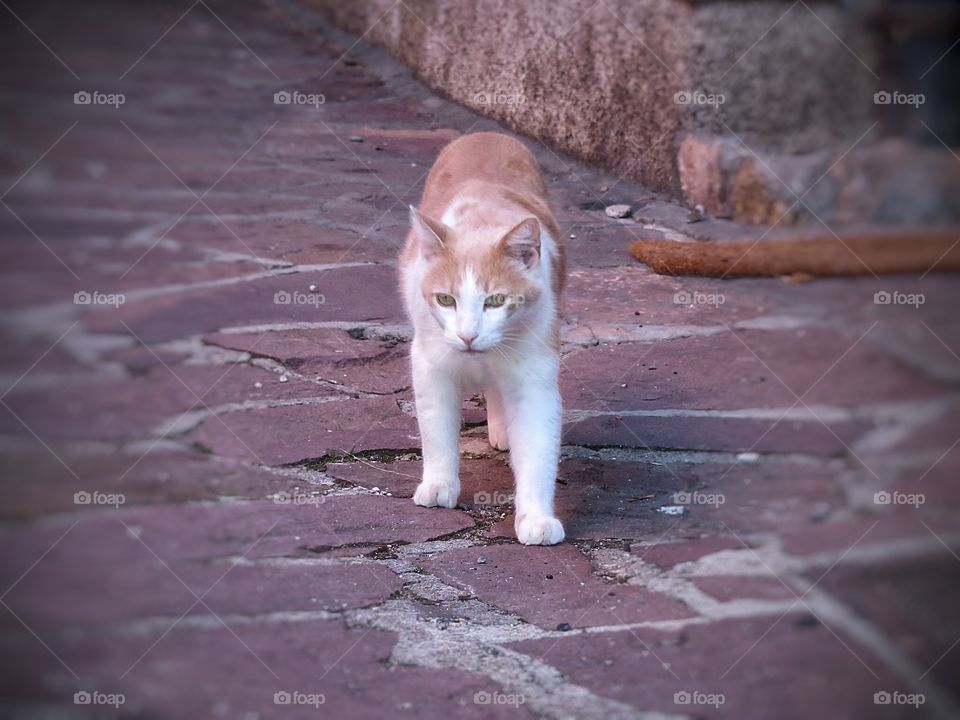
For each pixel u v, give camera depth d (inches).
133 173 240.1
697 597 111.5
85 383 156.5
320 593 112.7
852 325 157.4
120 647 101.0
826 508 123.1
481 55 291.1
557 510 132.3
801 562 114.2
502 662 101.3
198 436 145.7
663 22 226.8
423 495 133.2
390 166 260.1
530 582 116.1
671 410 152.1
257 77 332.5
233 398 156.5
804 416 142.9
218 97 308.7
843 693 94.1
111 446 140.3
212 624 106.1
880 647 99.7
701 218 220.5
